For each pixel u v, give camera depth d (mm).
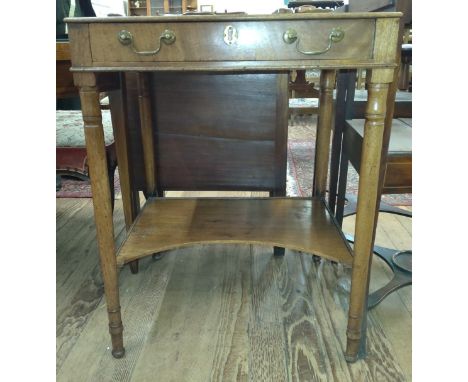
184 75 1121
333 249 847
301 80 2613
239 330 925
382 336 903
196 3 4418
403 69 1644
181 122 1168
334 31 626
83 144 1097
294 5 2404
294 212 1056
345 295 1058
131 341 894
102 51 654
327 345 875
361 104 1227
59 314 990
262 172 1209
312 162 2270
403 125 1064
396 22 619
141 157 1199
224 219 1011
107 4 3877
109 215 766
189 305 1023
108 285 802
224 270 1193
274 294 1067
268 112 1145
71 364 829
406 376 790
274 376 792
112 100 990
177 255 1284
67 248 1329
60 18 1155
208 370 808
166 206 1101
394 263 1112
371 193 715
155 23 636
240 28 635
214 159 1203
